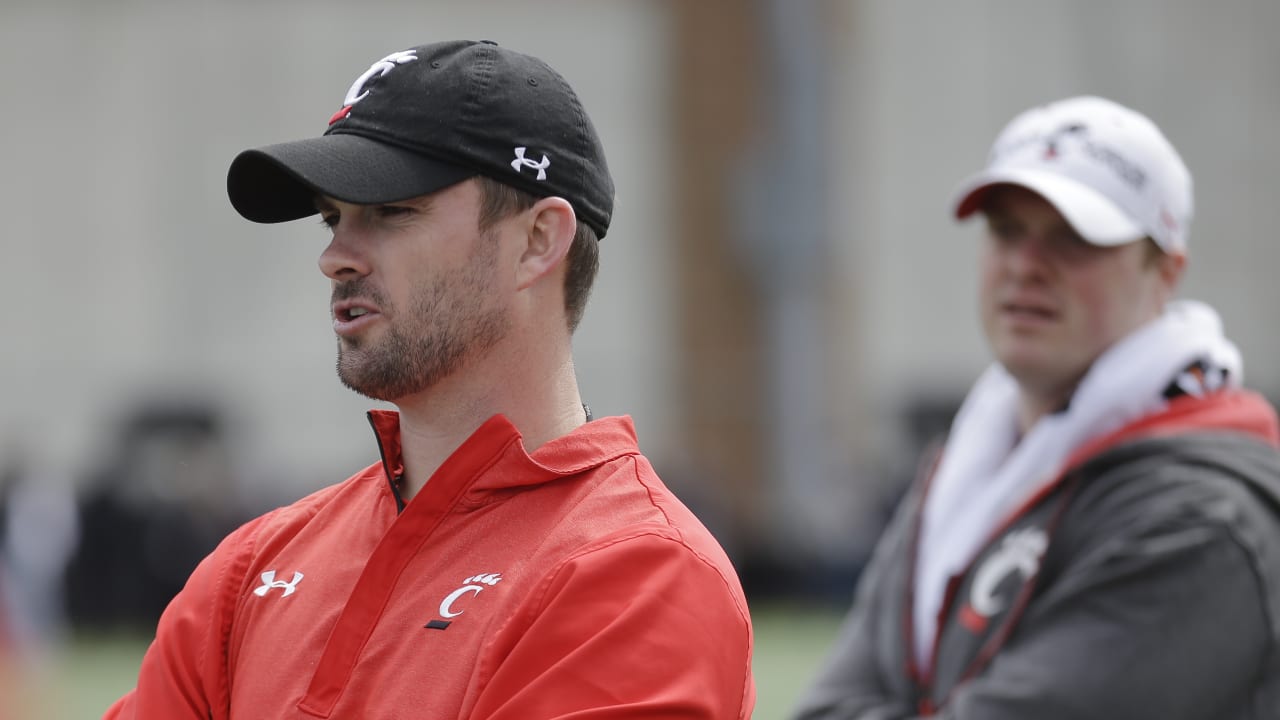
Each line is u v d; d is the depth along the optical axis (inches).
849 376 2130.9
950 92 2397.9
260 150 264.4
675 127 2201.0
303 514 295.0
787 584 1856.5
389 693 257.3
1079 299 425.4
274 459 2347.4
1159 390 408.5
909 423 1951.3
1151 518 383.9
